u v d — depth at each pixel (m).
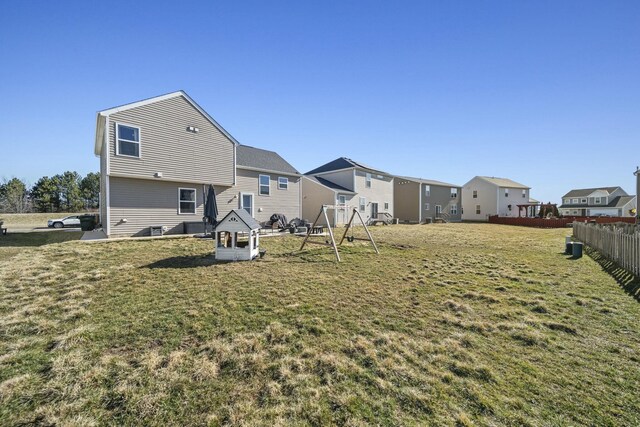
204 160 14.21
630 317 4.01
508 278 6.24
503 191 38.53
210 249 9.50
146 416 2.15
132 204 12.20
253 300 4.65
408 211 32.00
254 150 20.30
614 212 42.53
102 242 10.36
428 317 4.04
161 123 12.67
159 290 5.14
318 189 23.09
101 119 11.55
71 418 2.13
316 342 3.28
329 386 2.50
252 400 2.33
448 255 9.20
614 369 2.76
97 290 5.11
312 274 6.45
